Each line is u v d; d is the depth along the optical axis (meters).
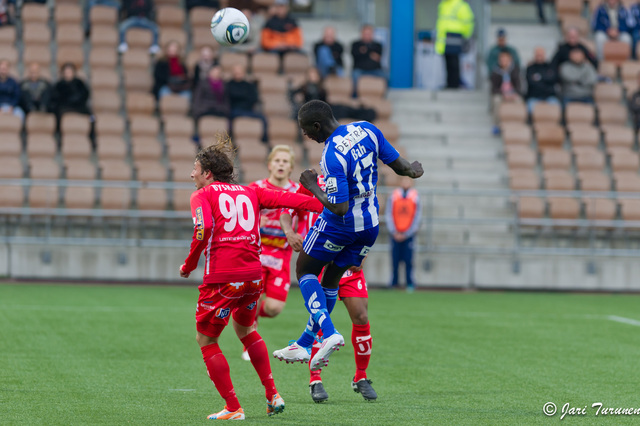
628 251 60.41
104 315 40.41
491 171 67.75
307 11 82.88
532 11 82.81
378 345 33.41
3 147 61.22
